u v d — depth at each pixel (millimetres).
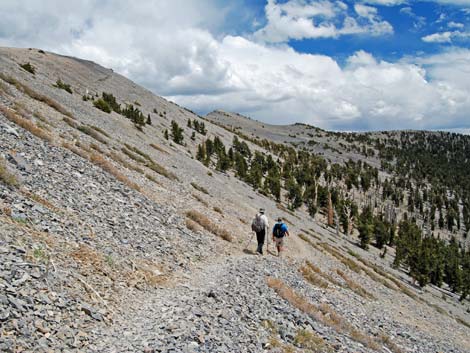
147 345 7164
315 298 17719
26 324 6320
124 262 11273
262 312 11656
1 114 17438
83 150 20859
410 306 34562
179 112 162500
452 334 30000
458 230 199125
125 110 79312
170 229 16969
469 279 99500
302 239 39219
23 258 8117
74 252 9914
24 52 105312
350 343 13000
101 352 6633
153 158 36469
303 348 10477
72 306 7613
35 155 15391
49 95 36938
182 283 11883
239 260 17312
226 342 8469
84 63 141625
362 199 195625
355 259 51000
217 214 26547
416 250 94250
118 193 17266
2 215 9438
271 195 106875
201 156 91625
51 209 11688
